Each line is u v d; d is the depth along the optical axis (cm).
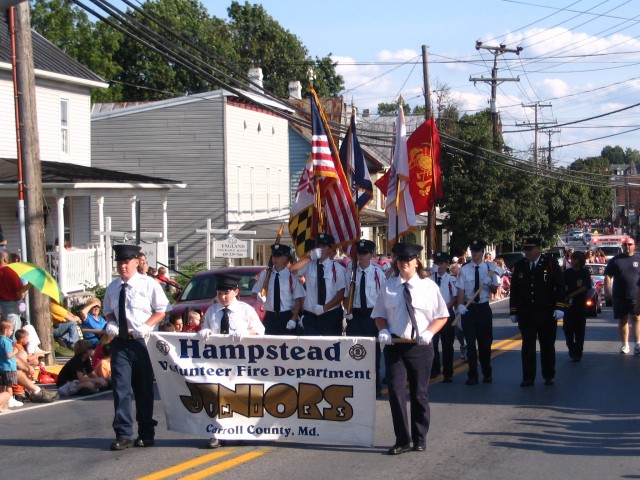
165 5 5575
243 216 3597
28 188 1608
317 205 1283
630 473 806
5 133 2588
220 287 925
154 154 3472
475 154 4197
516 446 917
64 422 1102
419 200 1791
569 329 1611
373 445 919
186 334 918
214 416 917
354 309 1209
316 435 904
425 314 870
